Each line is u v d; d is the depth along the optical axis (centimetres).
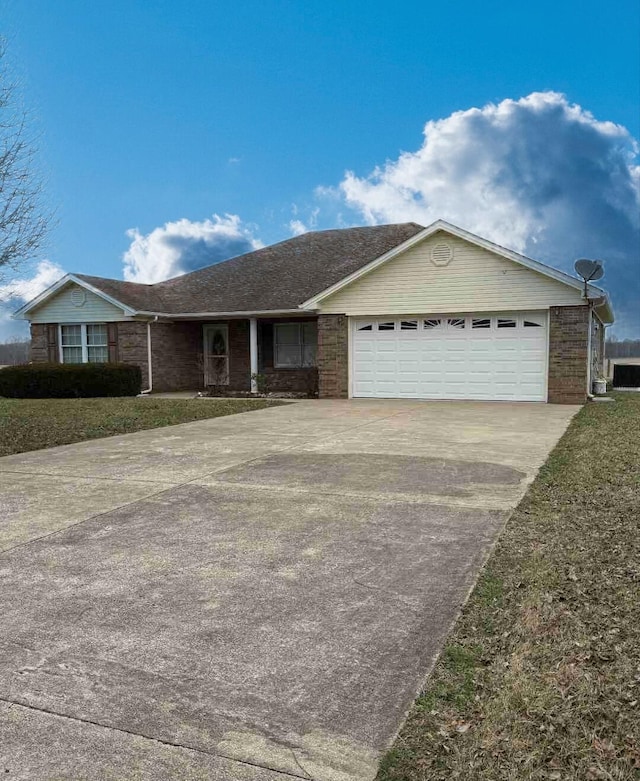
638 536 461
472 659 299
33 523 523
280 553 446
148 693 274
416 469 723
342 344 1714
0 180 1244
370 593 377
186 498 600
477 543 462
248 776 223
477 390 1605
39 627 336
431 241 1608
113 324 1962
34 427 1115
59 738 244
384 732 247
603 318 2048
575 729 242
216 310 1909
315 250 2220
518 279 1535
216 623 340
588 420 1148
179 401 1622
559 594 363
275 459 789
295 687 279
